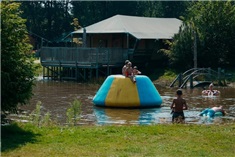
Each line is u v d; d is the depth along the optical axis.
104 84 24.98
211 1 43.50
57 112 21.89
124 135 12.73
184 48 41.28
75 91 32.41
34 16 77.81
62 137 12.26
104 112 22.36
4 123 13.69
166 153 10.84
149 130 13.51
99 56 39.91
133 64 44.12
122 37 48.12
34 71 13.07
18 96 12.52
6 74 12.18
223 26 42.59
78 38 55.12
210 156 10.73
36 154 10.52
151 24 50.38
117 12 76.69
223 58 42.91
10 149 10.84
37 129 13.14
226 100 27.44
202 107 24.25
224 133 13.25
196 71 35.94
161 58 46.34
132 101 23.69
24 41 12.90
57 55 41.97
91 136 12.48
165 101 26.91
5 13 12.45
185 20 46.78
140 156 10.50
